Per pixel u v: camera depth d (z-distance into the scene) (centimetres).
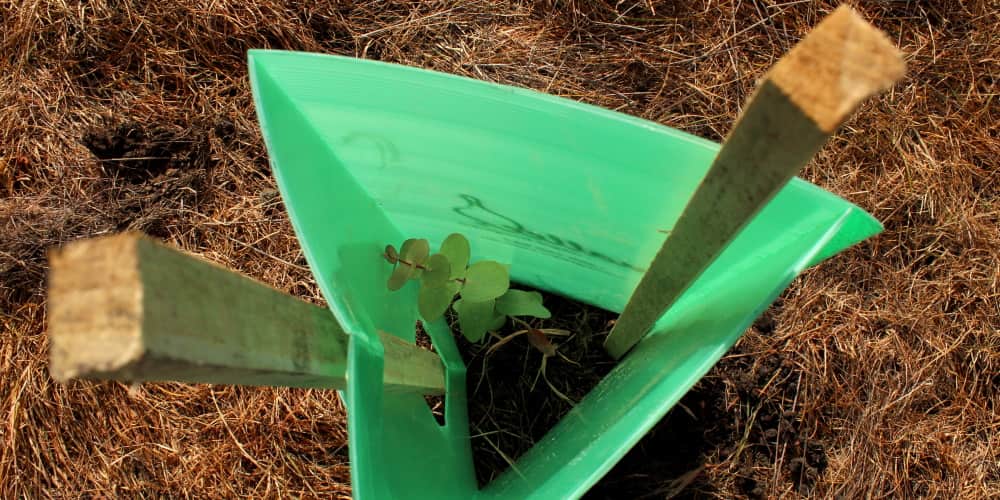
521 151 96
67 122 166
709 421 145
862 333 150
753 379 146
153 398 150
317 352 67
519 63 171
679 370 77
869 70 40
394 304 113
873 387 148
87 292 36
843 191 158
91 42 168
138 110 167
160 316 37
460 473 118
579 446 95
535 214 112
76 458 149
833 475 144
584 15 171
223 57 169
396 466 80
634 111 168
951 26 163
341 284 85
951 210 156
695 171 86
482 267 110
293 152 84
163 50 168
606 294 138
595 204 103
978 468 146
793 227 80
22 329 152
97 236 158
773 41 167
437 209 117
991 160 158
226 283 49
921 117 160
